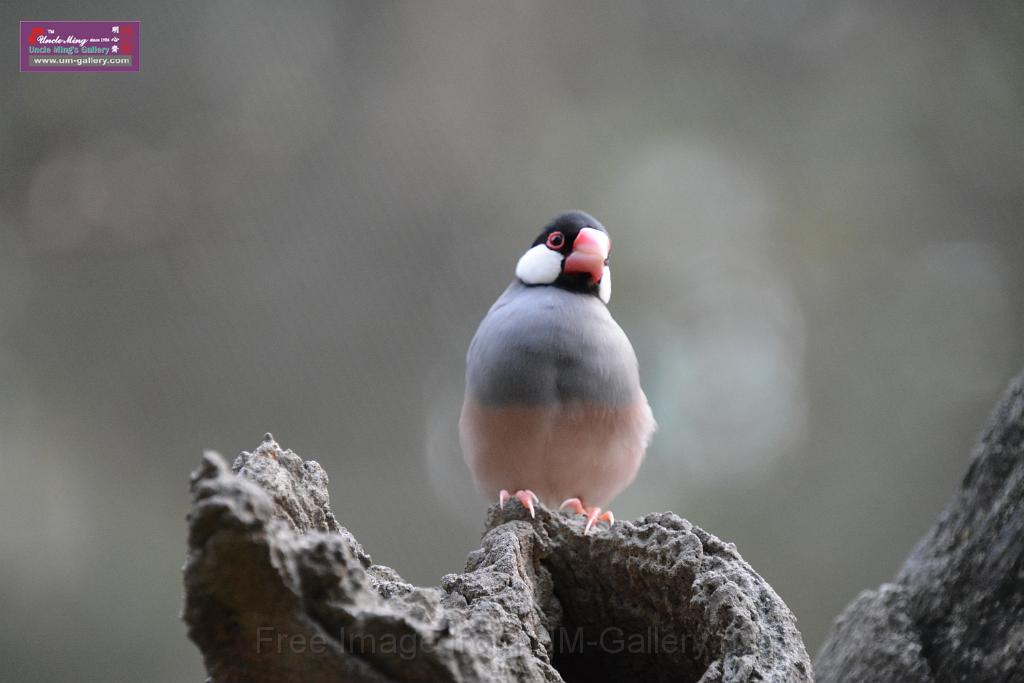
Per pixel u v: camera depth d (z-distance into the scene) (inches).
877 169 522.6
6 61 448.8
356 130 485.7
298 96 477.7
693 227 516.4
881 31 518.6
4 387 451.8
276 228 475.2
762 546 494.3
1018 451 183.0
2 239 459.5
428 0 489.4
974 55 517.7
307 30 478.0
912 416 508.4
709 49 517.3
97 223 464.4
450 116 495.5
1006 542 179.6
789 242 520.7
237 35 470.6
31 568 443.2
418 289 484.1
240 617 107.3
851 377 514.3
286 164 478.3
